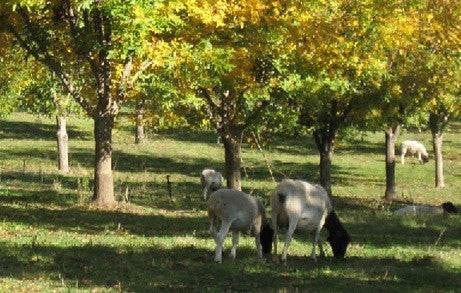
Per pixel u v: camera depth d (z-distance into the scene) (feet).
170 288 48.29
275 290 48.21
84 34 85.35
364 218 96.43
